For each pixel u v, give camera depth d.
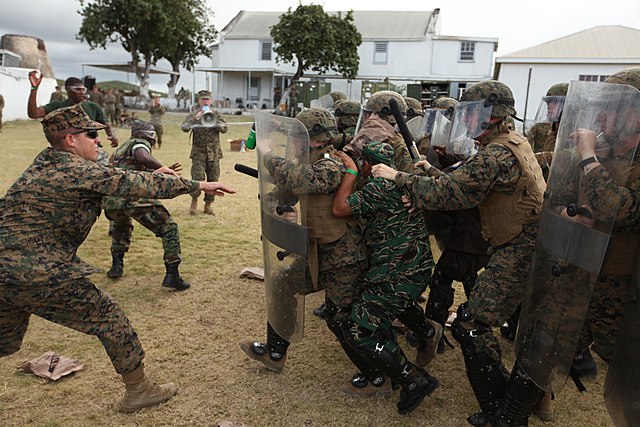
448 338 4.34
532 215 2.88
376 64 34.16
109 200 4.64
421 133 4.64
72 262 2.81
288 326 3.09
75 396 3.22
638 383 2.31
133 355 3.00
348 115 4.38
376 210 3.04
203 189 3.10
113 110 23.34
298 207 2.94
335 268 3.12
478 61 32.84
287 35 30.81
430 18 35.50
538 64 23.73
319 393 3.36
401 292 3.03
